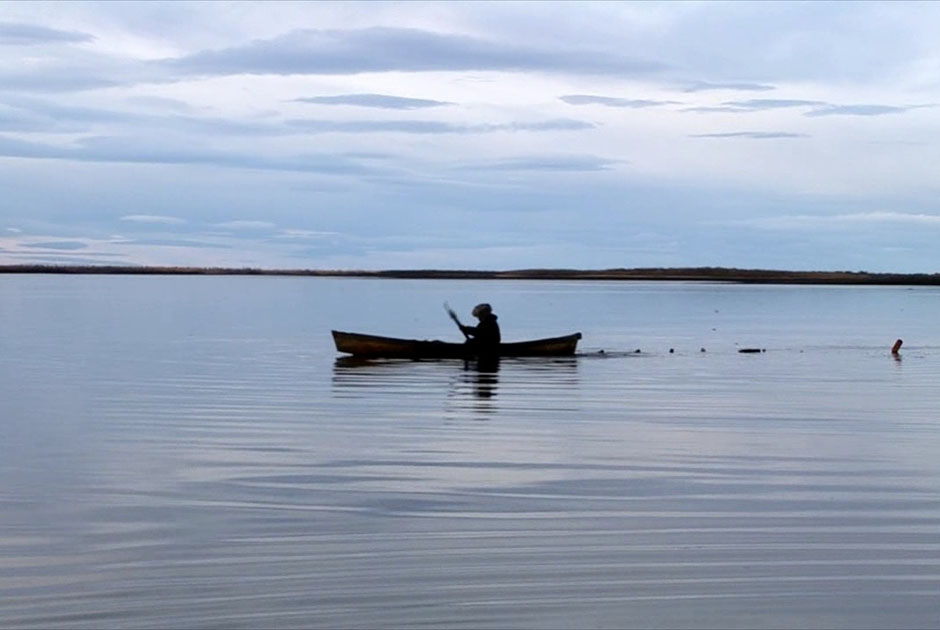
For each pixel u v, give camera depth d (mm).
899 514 12633
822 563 10781
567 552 11156
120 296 108312
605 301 103875
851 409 21828
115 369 29984
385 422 19703
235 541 11539
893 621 9281
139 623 9180
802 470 15219
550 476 14781
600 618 9328
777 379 28062
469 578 10320
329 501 13312
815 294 149500
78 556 10992
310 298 106500
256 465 15484
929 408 22031
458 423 19609
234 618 9289
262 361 32562
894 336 48938
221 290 145375
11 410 21250
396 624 9172
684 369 30672
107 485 14156
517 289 175750
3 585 10094
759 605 9633
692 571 10531
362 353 33219
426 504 13172
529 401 22906
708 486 14148
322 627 9109
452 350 32906
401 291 149625
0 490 13859
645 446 17156
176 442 17406
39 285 178375
